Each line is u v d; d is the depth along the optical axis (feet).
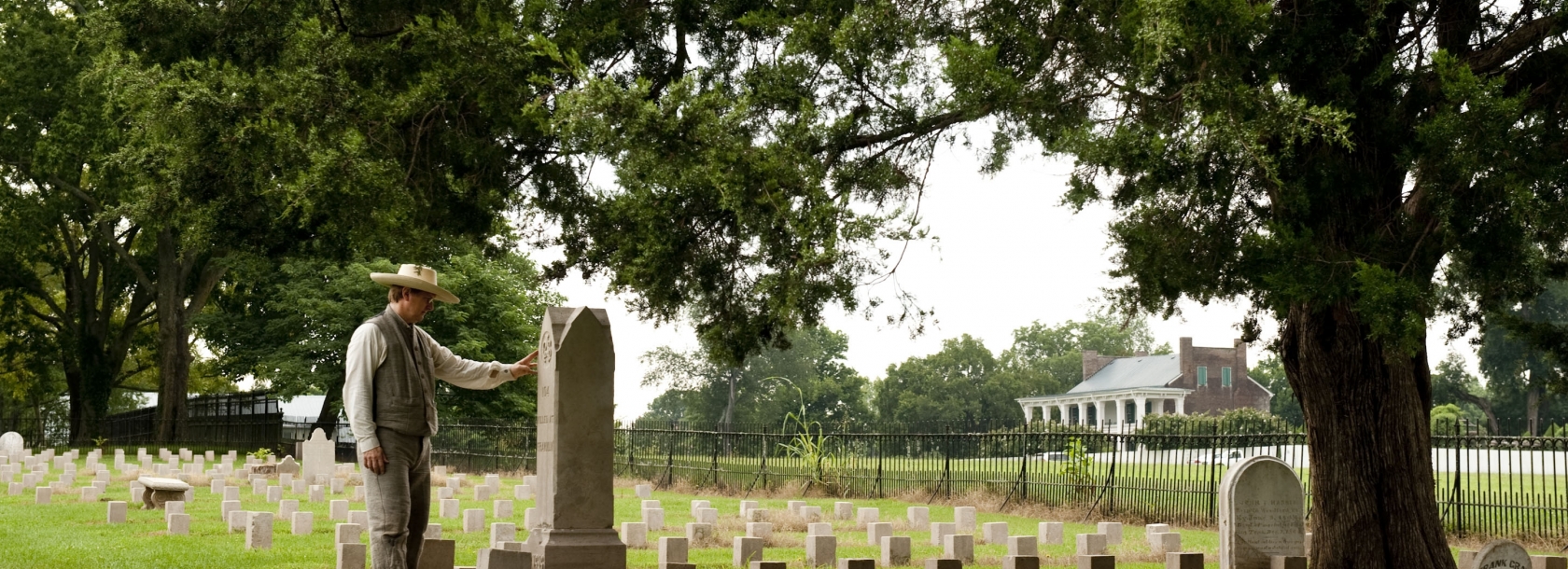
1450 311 39.58
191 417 171.22
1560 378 42.63
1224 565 43.88
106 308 169.48
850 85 41.39
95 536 51.08
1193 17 31.14
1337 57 35.35
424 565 33.42
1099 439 80.07
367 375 25.89
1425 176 31.91
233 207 46.65
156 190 46.26
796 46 39.86
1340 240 34.40
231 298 175.83
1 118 141.18
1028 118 38.99
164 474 94.27
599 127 37.06
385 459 25.77
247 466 99.66
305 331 154.81
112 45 51.60
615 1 46.91
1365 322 30.66
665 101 37.35
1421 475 40.81
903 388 371.35
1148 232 35.83
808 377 385.70
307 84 43.47
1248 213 35.47
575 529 31.68
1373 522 40.24
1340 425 40.83
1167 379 311.27
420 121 45.19
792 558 48.44
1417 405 41.29
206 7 51.11
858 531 61.72
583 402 32.14
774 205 37.81
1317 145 36.01
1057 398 344.49
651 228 40.42
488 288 157.07
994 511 81.87
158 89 44.78
